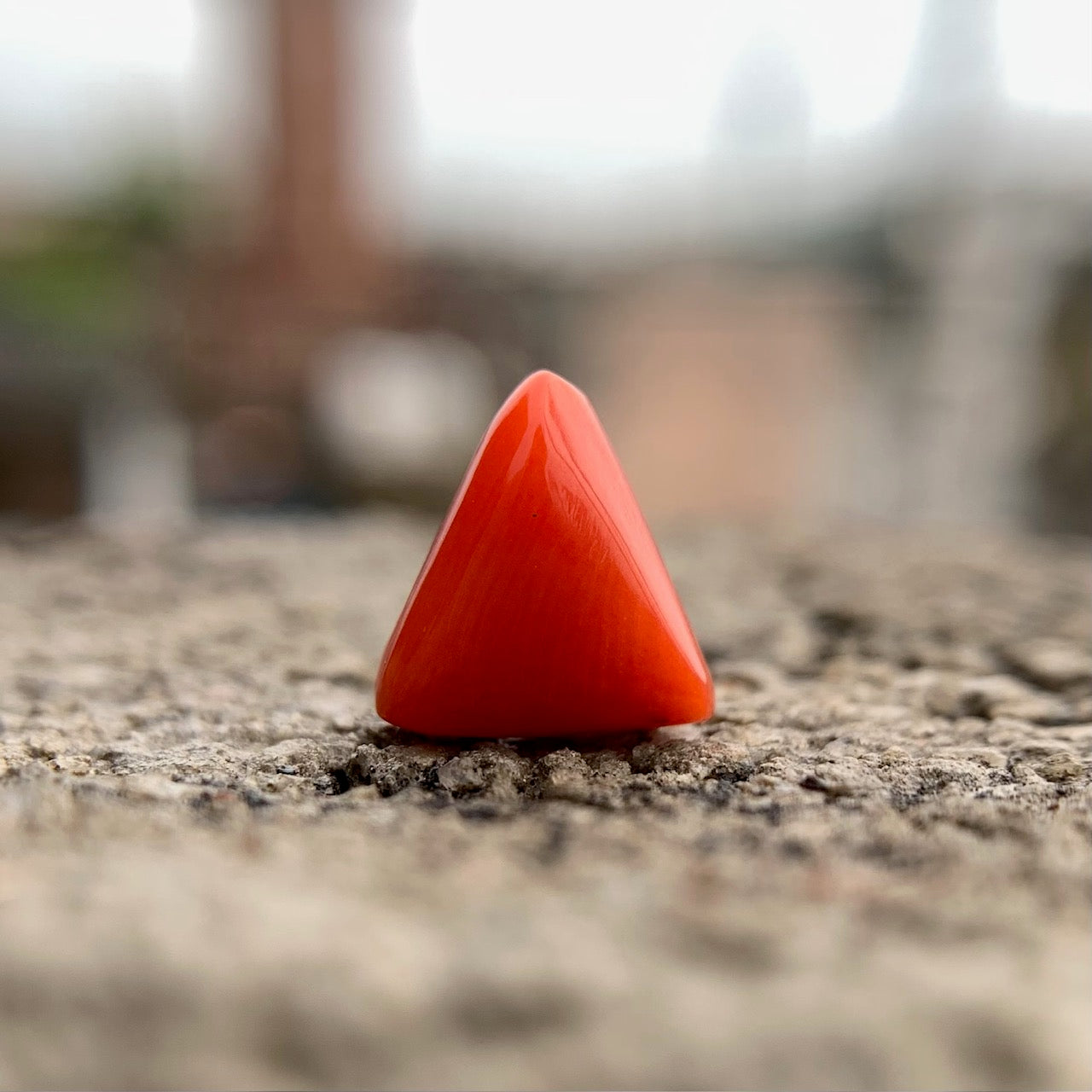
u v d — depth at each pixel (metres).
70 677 0.07
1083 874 0.05
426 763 0.06
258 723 0.06
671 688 0.06
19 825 0.05
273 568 0.11
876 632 0.08
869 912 0.05
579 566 0.06
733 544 0.12
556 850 0.05
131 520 0.15
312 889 0.05
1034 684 0.07
